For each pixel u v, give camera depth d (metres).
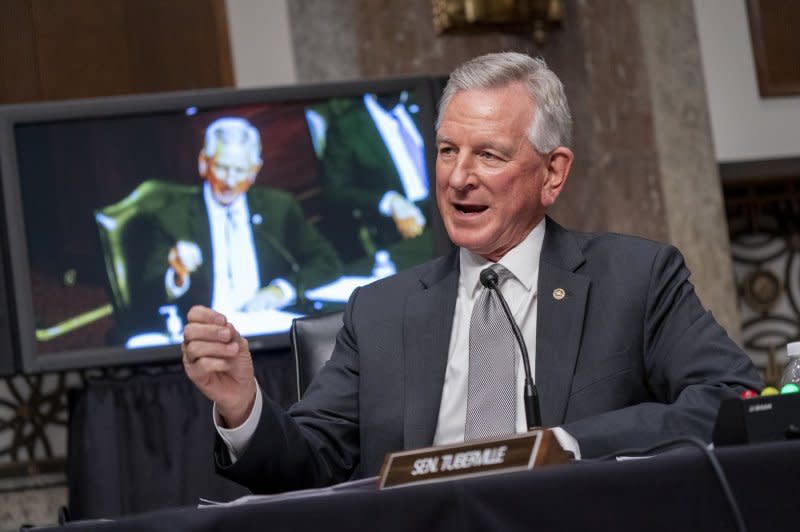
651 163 13.51
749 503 3.12
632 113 13.51
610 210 13.30
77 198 10.89
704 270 13.48
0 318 10.73
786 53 14.34
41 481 11.88
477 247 5.30
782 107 14.23
